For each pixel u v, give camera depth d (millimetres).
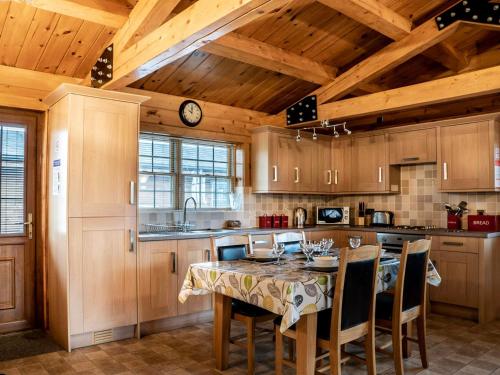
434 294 4566
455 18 3814
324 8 3996
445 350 3445
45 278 3980
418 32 4090
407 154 5223
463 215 4969
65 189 3473
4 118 3867
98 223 3586
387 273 2975
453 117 5156
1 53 3643
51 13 3357
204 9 2623
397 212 5648
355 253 2508
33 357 3287
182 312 4066
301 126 5430
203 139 5098
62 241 3527
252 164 5488
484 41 4727
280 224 5578
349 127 6105
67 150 3463
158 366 3107
